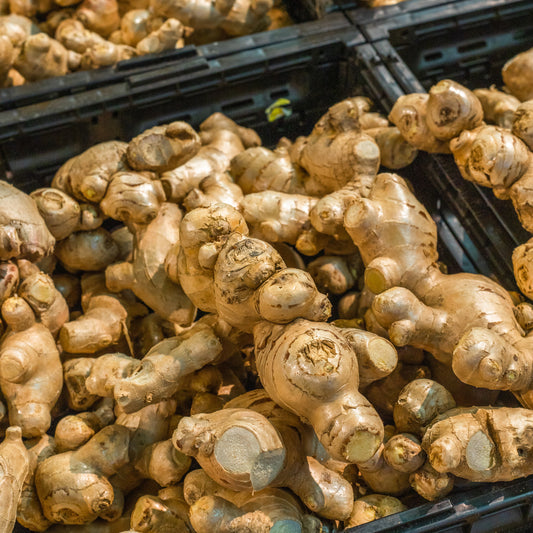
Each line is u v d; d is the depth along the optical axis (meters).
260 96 1.04
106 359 0.81
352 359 0.72
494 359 0.74
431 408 0.77
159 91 0.99
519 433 0.74
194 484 0.75
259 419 0.71
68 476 0.77
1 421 0.82
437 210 0.98
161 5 1.05
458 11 1.05
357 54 1.02
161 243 0.87
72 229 0.88
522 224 0.86
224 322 0.80
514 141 0.85
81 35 1.07
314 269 0.91
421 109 0.91
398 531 0.74
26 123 0.96
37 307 0.83
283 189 0.93
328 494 0.75
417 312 0.79
